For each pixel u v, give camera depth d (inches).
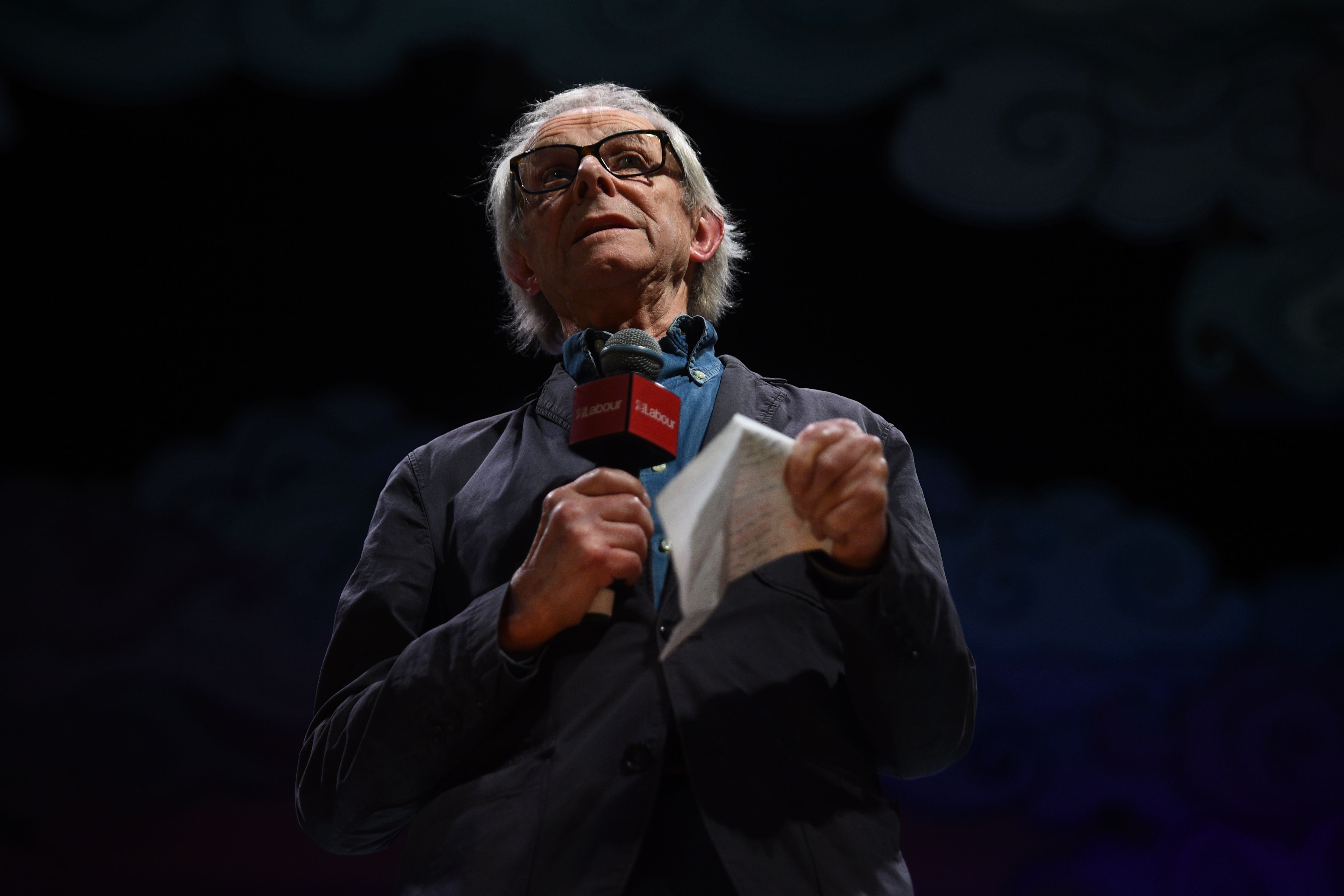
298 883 277.6
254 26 328.8
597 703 66.0
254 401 327.6
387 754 66.2
